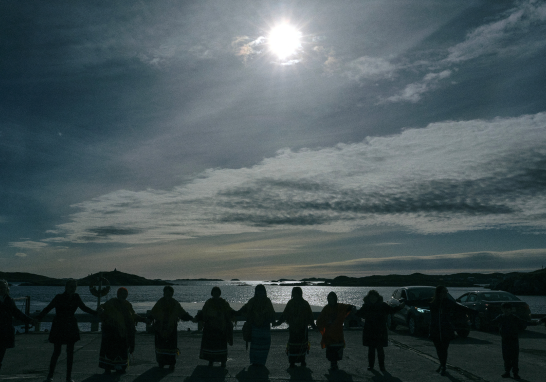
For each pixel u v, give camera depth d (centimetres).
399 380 766
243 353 1038
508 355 789
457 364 910
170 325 833
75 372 804
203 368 854
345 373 822
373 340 854
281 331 1388
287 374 809
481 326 1545
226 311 873
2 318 666
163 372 812
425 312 1338
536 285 10138
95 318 1387
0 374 778
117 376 773
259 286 901
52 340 703
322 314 873
